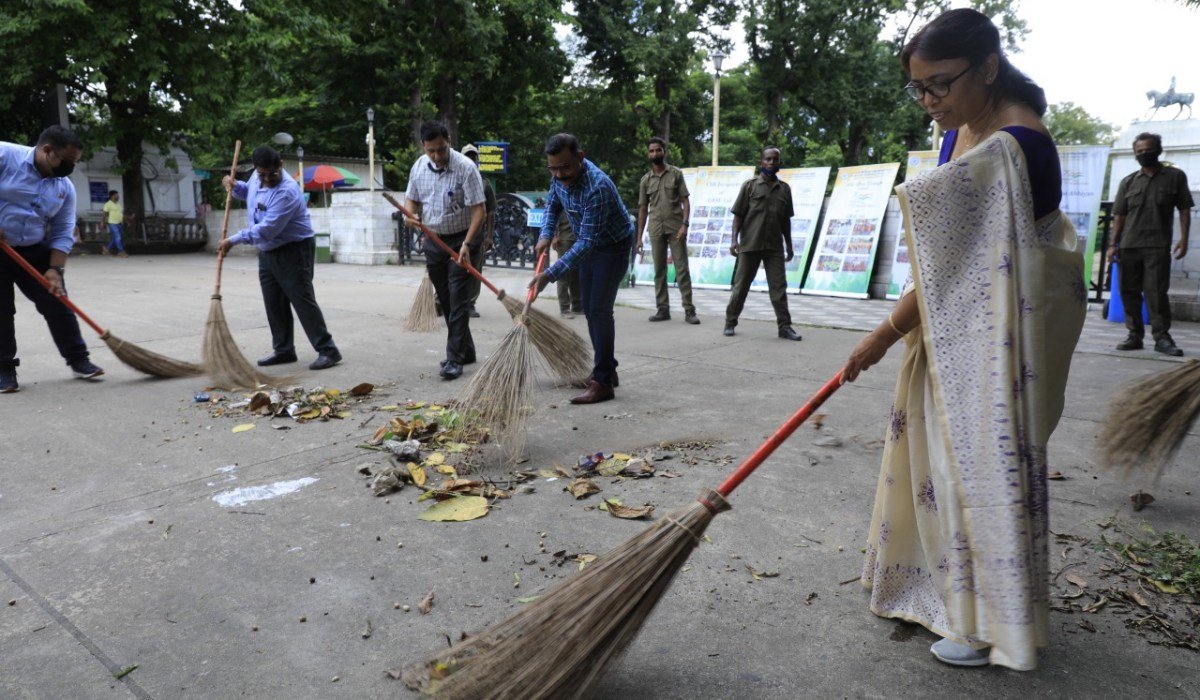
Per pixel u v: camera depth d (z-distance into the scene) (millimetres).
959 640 2113
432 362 6090
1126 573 2607
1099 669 2102
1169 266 6371
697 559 2744
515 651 1868
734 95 39906
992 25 1917
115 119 19672
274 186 5508
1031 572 1882
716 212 11945
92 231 21734
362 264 15594
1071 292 1926
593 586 1920
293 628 2318
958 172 1833
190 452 3922
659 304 8328
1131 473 2912
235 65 20125
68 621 2357
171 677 2082
